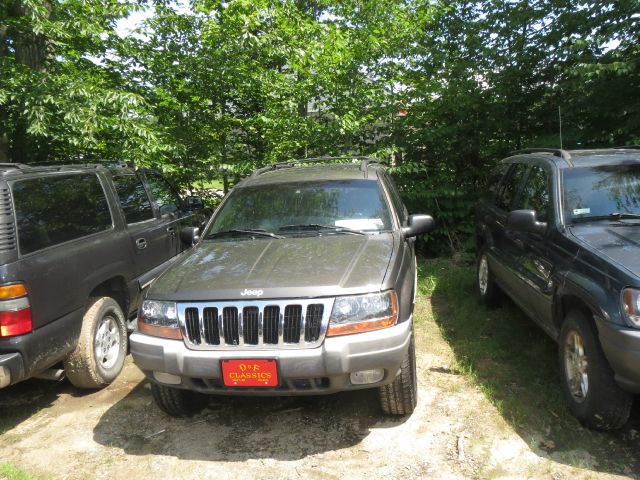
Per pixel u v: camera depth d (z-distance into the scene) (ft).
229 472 10.03
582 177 13.78
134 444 11.21
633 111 22.04
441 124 27.81
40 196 12.90
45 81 18.90
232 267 11.34
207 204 27.66
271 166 17.58
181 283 10.93
